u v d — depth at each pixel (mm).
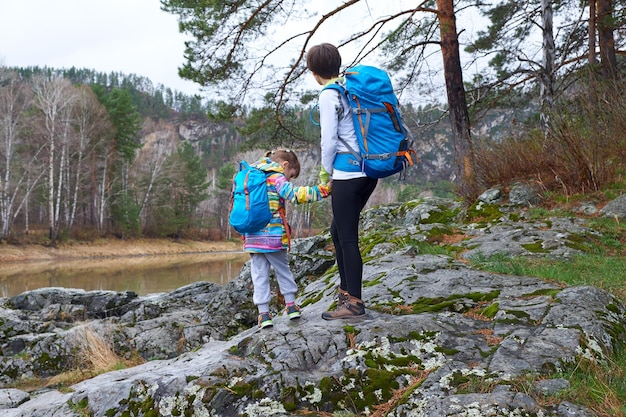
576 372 2615
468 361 2811
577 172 7598
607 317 3221
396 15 11258
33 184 42594
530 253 5602
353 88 3143
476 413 2270
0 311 9188
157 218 57125
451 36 11086
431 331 3135
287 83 12781
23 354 7707
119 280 21234
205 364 3088
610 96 8094
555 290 3764
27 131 45812
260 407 2645
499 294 3793
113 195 52344
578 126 8031
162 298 10359
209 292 10742
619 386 2475
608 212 6754
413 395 2516
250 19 11484
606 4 13703
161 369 3574
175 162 60094
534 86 13867
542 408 2273
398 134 3172
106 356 7684
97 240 47781
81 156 47375
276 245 3449
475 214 8000
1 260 35906
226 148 154500
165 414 2744
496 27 14367
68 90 46000
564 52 12141
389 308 3693
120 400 2961
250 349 3172
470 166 9055
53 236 42094
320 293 5008
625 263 5043
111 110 52188
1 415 3799
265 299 3484
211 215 73750
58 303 10250
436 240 6805
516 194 7891
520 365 2678
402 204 10148
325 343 3041
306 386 2719
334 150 3182
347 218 3289
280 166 3527
